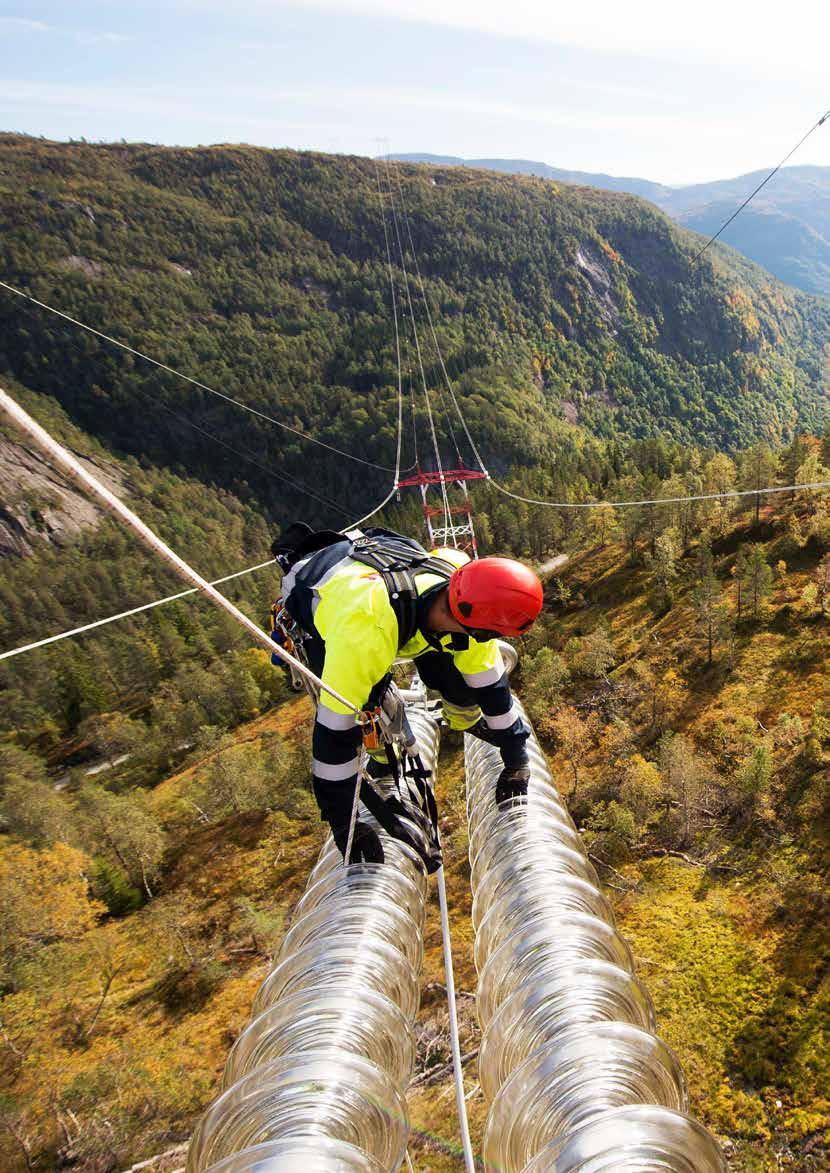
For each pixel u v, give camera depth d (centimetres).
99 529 18600
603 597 9888
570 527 12238
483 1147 251
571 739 6794
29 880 5841
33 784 7700
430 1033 3303
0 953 5288
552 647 9062
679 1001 4156
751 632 7756
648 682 7556
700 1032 3950
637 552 10419
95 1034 4569
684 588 9144
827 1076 3569
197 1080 4006
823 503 8894
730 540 9700
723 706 6919
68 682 11919
